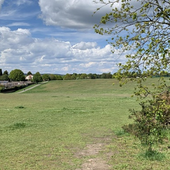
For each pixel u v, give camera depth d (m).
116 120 14.40
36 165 6.62
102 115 16.62
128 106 22.53
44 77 125.62
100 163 6.79
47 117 15.80
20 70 123.81
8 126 12.33
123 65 4.58
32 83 98.69
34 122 13.76
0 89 58.59
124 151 7.89
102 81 79.69
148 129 8.18
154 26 4.56
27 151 7.98
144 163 6.66
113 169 6.30
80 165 6.62
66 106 23.17
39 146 8.59
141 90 4.76
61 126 12.53
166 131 9.07
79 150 8.13
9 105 24.38
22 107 21.66
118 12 4.61
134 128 10.00
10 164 6.71
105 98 33.16
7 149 8.20
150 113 5.05
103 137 9.99
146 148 8.04
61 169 6.32
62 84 81.25
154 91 4.99
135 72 4.58
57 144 8.86
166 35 4.51
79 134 10.57
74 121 14.16
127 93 47.50
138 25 4.57
